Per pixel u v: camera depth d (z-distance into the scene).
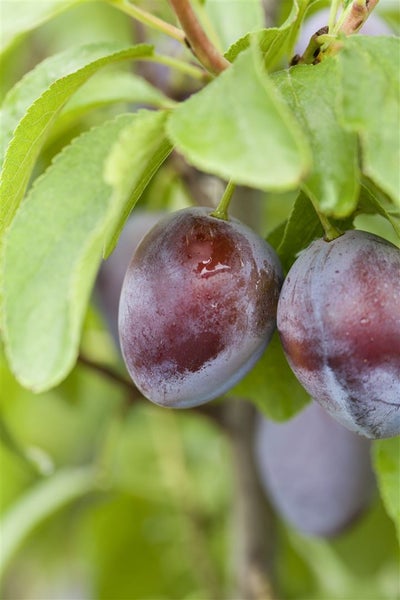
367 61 0.39
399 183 0.38
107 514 0.72
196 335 0.42
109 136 0.41
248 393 0.47
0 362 0.63
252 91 0.38
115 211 0.37
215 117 0.38
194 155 0.37
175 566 0.73
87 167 0.41
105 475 0.68
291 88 0.40
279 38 0.43
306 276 0.41
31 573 1.04
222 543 0.72
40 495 0.68
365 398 0.41
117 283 0.57
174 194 0.63
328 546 0.69
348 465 0.58
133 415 0.80
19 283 0.40
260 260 0.43
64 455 0.87
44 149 0.54
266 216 0.61
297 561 0.70
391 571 0.71
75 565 0.85
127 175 0.38
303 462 0.58
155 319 0.42
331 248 0.42
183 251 0.42
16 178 0.43
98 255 0.38
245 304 0.42
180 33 0.44
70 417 0.85
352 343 0.41
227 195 0.43
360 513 0.59
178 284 0.42
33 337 0.39
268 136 0.37
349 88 0.39
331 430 0.58
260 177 0.36
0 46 0.50
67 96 0.43
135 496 0.71
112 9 0.71
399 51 0.40
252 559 0.60
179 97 0.58
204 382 0.43
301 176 0.36
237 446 0.59
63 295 0.40
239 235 0.43
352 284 0.41
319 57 0.42
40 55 0.69
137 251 0.43
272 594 0.59
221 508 0.73
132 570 0.74
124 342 0.43
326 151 0.39
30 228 0.40
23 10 0.49
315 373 0.42
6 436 0.61
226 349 0.42
